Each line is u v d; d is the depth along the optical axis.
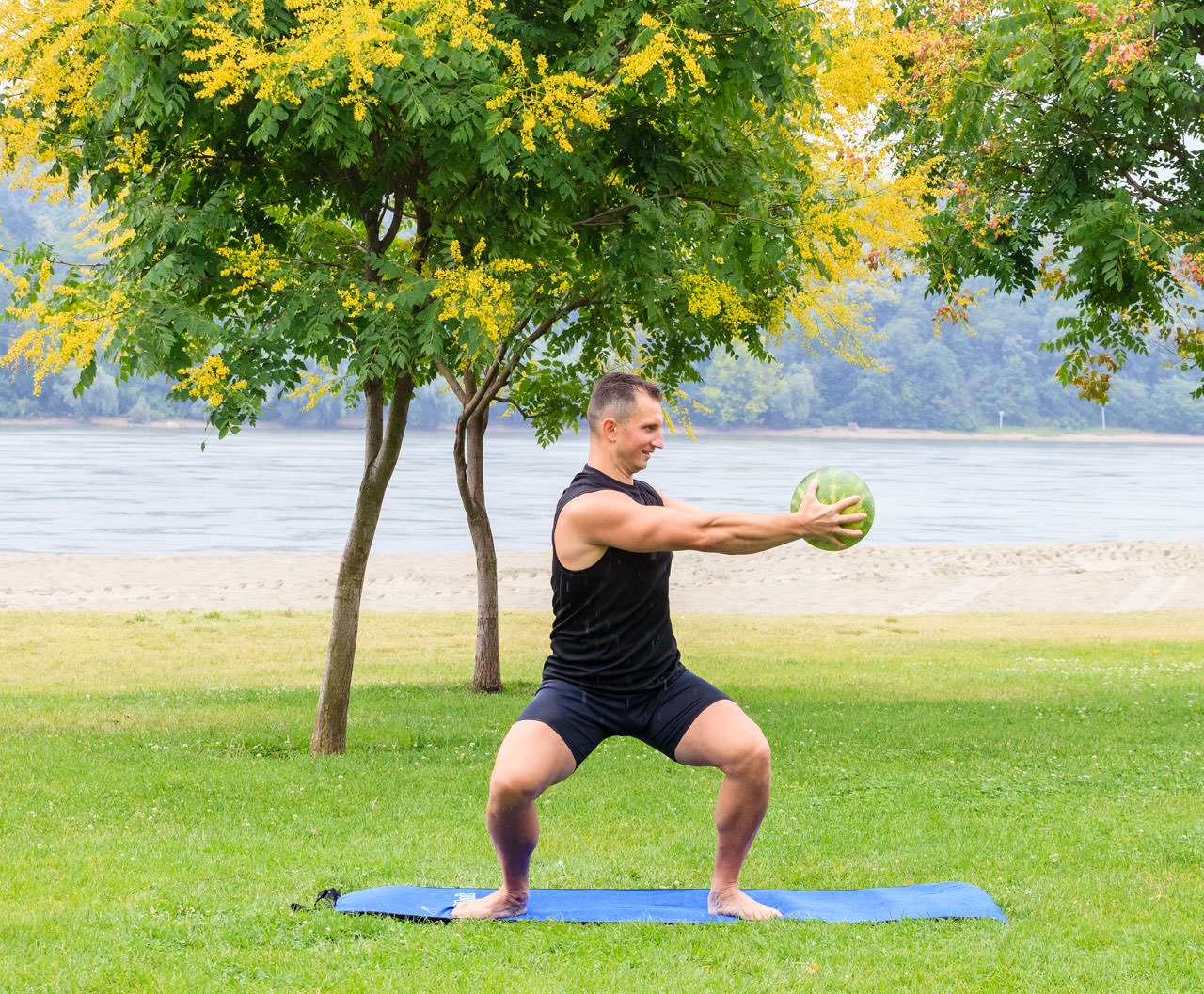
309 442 122.38
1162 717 11.69
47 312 7.67
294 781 8.78
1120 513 48.91
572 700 4.82
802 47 8.41
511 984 4.30
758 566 30.70
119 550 31.72
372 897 5.34
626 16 7.94
